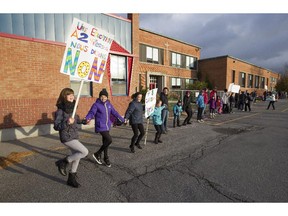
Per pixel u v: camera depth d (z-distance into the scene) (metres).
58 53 7.22
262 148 5.41
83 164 4.28
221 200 2.92
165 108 7.17
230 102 14.12
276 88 46.81
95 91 8.38
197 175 3.73
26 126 6.52
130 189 3.23
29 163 4.33
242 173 3.81
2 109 6.00
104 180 3.54
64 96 3.21
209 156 4.77
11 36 6.10
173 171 3.91
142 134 5.26
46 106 6.97
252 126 8.82
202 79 26.56
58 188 3.25
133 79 9.94
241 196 3.01
